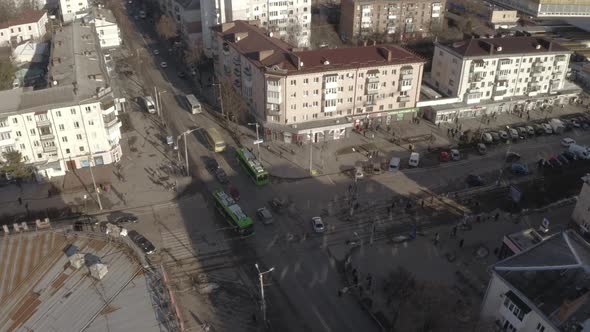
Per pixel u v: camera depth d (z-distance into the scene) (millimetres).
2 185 98375
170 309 51000
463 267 79438
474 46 129750
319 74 113250
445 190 100188
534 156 114312
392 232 87438
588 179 81188
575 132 125688
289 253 82312
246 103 127438
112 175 102500
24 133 96188
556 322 54438
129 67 162375
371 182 102312
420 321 67000
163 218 90062
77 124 99562
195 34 171500
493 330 61062
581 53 171125
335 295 73938
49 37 177875
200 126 124062
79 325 48969
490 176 105750
